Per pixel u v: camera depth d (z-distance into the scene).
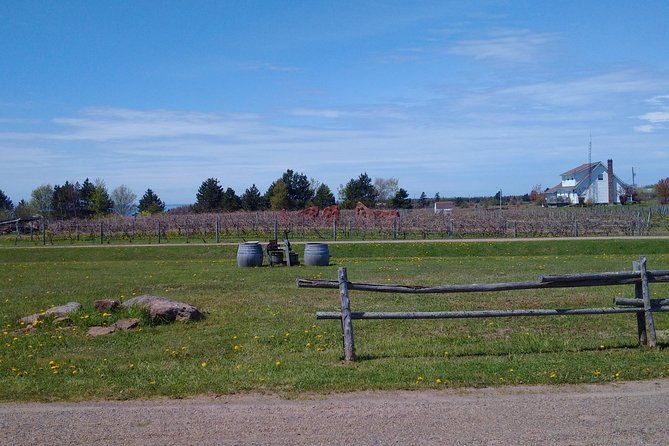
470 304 15.16
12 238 51.97
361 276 22.38
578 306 14.53
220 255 35.78
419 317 9.95
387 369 9.16
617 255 32.31
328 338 11.83
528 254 34.47
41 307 16.02
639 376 8.64
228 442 6.35
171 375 9.03
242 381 8.62
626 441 6.27
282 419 7.03
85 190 86.31
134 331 12.59
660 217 58.84
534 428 6.65
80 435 6.59
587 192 105.88
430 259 31.02
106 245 42.22
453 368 9.10
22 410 7.48
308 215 56.62
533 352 10.30
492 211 66.88
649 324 10.34
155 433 6.62
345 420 6.97
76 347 11.31
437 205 95.50
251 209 84.81
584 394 7.88
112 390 8.29
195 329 12.80
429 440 6.34
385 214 56.62
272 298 16.94
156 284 20.73
